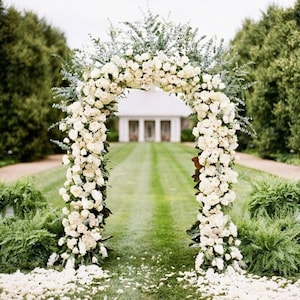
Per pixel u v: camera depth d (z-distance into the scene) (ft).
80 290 16.30
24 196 21.72
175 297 15.80
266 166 58.65
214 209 18.45
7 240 18.99
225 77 19.03
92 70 18.76
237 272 18.15
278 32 67.15
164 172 53.31
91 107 18.83
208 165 18.49
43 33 86.02
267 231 18.98
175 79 18.62
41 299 15.49
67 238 19.19
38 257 19.30
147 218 28.60
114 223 27.20
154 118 145.48
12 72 66.49
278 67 64.23
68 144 19.36
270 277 17.97
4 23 66.74
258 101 67.21
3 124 66.54
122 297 15.80
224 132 18.35
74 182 18.97
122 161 67.97
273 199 21.21
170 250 21.58
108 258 20.33
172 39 19.01
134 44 18.99
